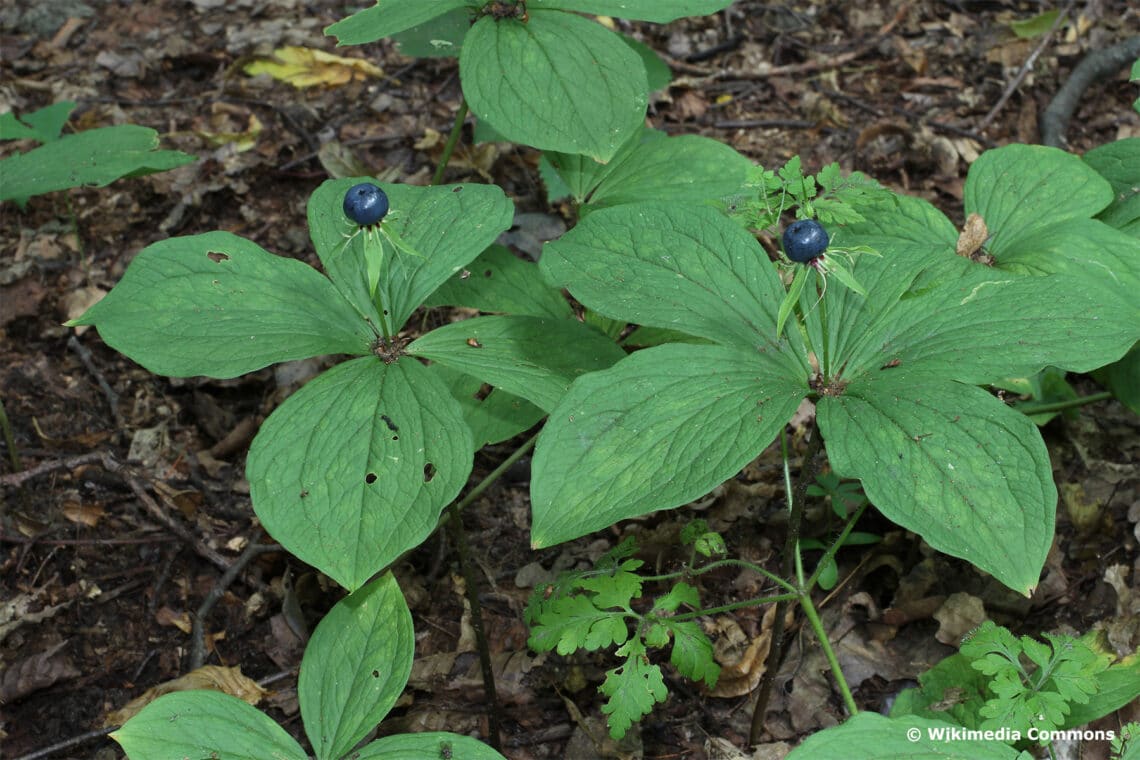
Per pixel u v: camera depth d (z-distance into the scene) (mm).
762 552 842
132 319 708
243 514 864
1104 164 852
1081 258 787
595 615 738
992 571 638
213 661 817
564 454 667
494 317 752
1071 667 697
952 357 683
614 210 720
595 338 751
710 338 692
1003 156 840
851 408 677
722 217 717
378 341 727
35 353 920
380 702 686
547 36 788
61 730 792
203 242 729
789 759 629
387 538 671
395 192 761
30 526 848
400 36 948
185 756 671
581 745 785
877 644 808
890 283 717
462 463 686
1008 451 654
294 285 731
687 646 733
